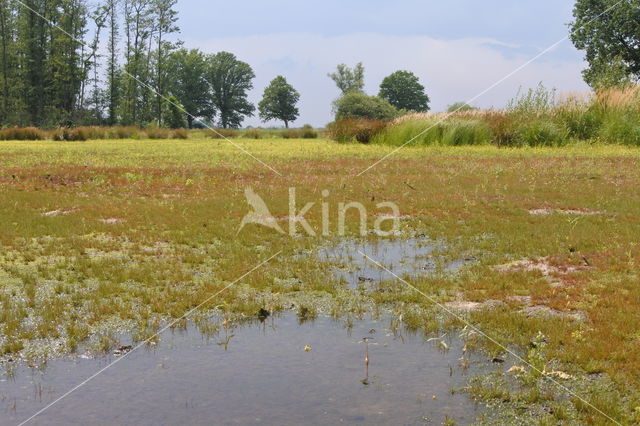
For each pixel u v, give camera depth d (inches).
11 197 393.7
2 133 1247.5
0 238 285.1
